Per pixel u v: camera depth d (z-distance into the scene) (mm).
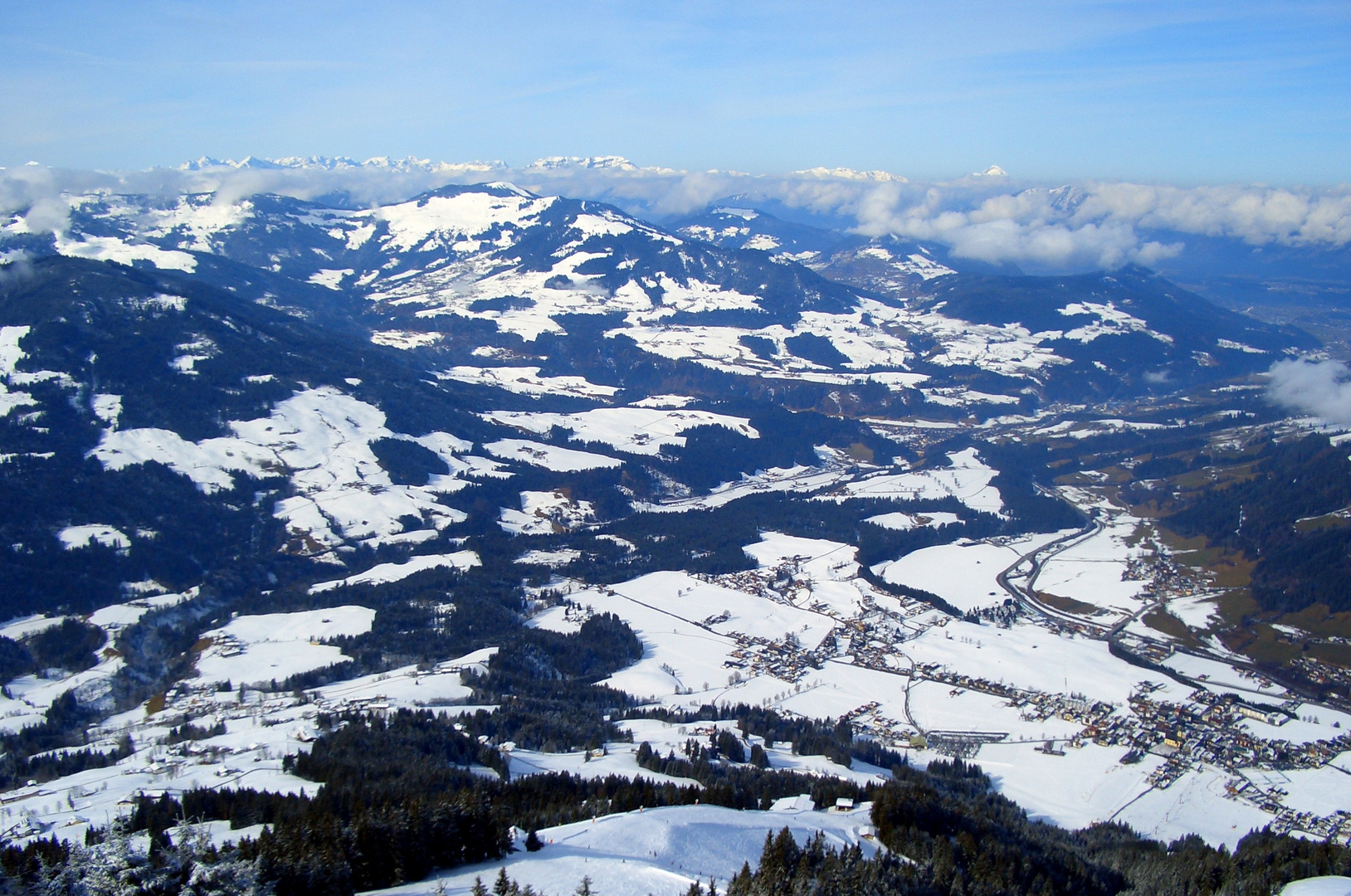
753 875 152500
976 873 173250
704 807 192875
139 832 158250
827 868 158500
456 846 162875
